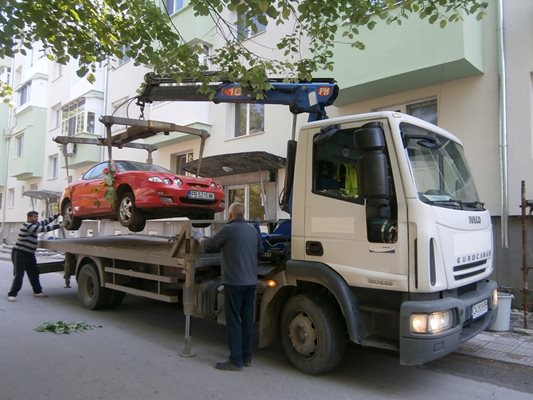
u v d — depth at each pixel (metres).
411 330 4.07
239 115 14.04
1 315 7.91
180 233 5.87
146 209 7.61
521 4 8.24
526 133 8.05
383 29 8.96
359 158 4.31
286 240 5.80
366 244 4.46
